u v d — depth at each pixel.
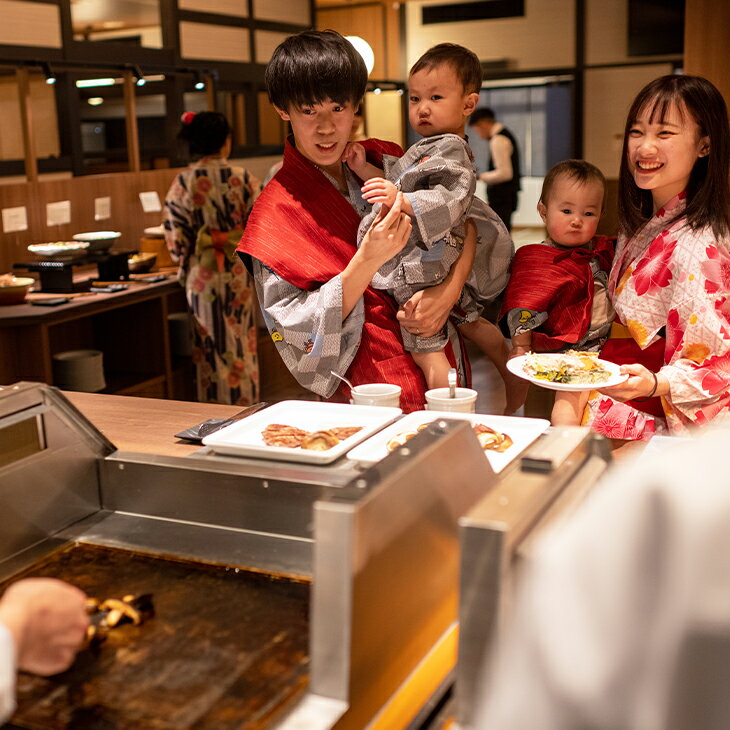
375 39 10.45
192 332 4.96
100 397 2.12
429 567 1.09
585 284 2.08
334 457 1.46
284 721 0.90
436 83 1.99
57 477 1.45
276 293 1.96
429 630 1.11
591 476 1.14
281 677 1.04
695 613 0.48
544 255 2.11
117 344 5.16
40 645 1.00
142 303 5.04
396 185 1.95
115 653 1.10
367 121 10.71
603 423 1.99
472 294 2.21
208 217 4.81
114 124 7.96
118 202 5.54
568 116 9.68
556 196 2.11
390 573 0.98
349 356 1.99
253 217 2.00
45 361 4.19
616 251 2.06
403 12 10.23
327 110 1.85
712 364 1.82
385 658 0.99
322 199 1.97
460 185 1.92
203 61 6.93
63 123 6.17
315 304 1.89
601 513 0.51
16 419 1.36
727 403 1.85
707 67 4.37
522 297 2.09
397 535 1.00
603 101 9.49
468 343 6.56
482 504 0.92
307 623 1.16
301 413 1.74
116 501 1.53
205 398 5.02
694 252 1.83
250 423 1.68
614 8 9.20
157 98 7.80
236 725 0.95
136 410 1.99
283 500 1.40
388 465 1.05
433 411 1.72
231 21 7.19
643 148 1.84
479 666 0.86
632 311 1.94
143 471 1.49
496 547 0.83
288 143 2.02
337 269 1.96
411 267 1.96
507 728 0.52
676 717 0.48
